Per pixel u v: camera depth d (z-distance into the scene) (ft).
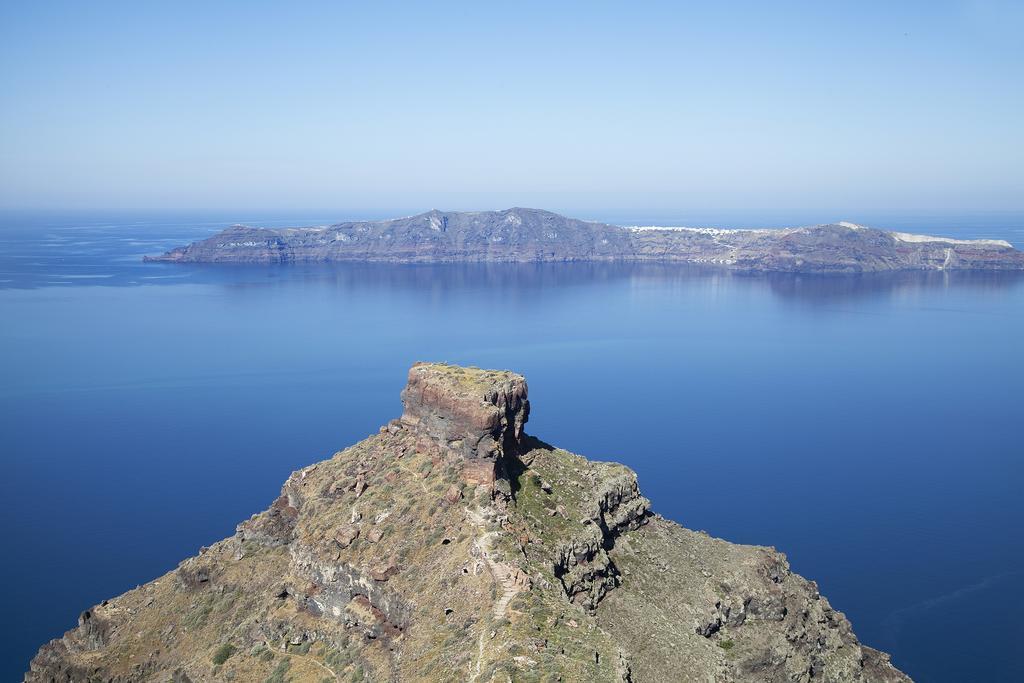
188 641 329.31
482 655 236.63
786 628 344.69
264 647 303.48
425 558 291.38
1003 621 569.23
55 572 627.87
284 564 348.18
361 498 336.49
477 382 346.74
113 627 354.13
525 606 253.85
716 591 348.38
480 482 317.01
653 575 344.28
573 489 354.13
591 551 320.09
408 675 248.73
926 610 585.22
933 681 499.10
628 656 279.69
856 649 371.97
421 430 356.38
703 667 290.97
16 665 499.92
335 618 305.94
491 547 277.64
